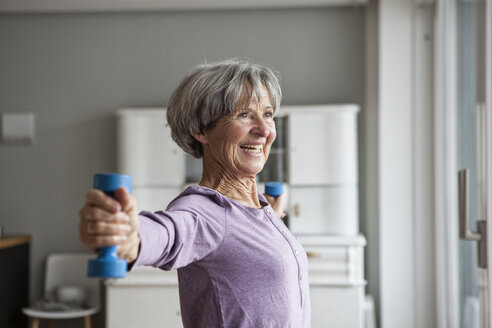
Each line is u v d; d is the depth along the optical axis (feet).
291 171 14.87
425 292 15.02
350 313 13.89
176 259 3.54
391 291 15.21
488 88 8.63
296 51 16.24
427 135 15.01
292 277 4.30
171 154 15.10
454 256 12.67
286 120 15.05
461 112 11.32
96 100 16.65
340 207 14.75
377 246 15.98
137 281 14.08
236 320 4.08
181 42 16.51
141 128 15.14
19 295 15.88
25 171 16.75
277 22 16.33
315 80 16.19
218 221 4.06
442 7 13.24
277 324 4.13
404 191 15.20
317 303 13.96
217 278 4.09
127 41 16.61
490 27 8.59
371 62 15.90
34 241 16.71
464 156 11.02
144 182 15.14
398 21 15.21
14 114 16.72
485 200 8.86
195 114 4.58
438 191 14.11
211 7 16.15
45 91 16.74
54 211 16.70
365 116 16.05
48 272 16.22
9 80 16.76
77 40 16.70
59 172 16.71
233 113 4.51
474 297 10.50
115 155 16.58
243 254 4.09
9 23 16.80
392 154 15.24
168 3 15.85
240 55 16.38
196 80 4.55
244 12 16.39
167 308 14.07
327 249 14.07
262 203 4.98
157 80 16.56
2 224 16.74
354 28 16.10
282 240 4.36
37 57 16.75
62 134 16.70
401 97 15.20
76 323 16.48
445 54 13.17
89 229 2.72
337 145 14.75
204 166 4.79
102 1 15.74
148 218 3.36
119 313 14.15
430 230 14.98
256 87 4.50
